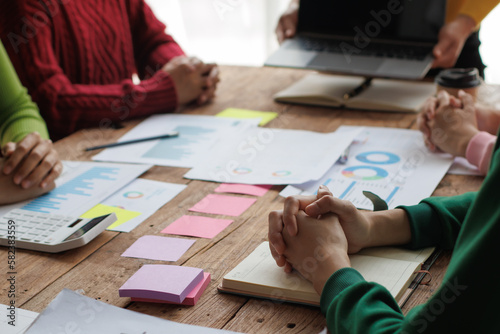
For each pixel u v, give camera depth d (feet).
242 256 2.85
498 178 1.88
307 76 5.73
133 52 6.06
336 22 5.32
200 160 4.04
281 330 2.29
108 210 3.42
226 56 10.07
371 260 2.66
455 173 3.68
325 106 4.98
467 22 5.01
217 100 5.29
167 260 2.85
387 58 4.90
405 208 2.86
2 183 3.57
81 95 4.84
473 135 3.76
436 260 2.75
